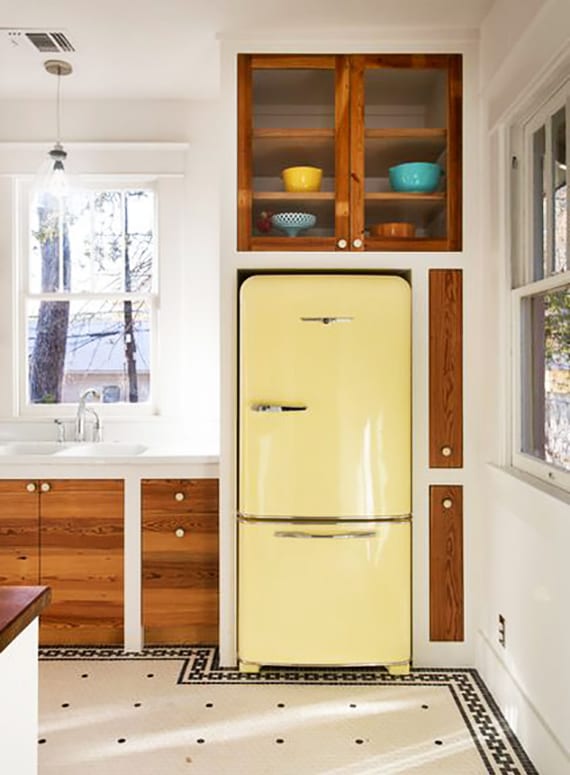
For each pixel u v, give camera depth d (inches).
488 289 103.1
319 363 102.6
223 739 86.5
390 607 103.9
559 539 74.8
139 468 111.5
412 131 106.2
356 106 105.4
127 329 135.3
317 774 79.3
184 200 131.1
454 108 105.5
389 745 85.2
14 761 43.6
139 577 112.3
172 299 131.3
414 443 106.7
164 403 132.0
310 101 106.0
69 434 130.6
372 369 103.0
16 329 131.9
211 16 98.7
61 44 107.2
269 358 102.7
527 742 83.1
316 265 106.3
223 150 105.4
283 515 103.1
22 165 130.1
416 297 106.6
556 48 74.4
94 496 111.9
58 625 112.7
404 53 105.0
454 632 107.3
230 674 104.4
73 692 98.6
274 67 105.1
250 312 102.7
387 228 106.4
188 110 130.7
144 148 130.2
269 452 102.7
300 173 106.2
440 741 86.1
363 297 102.7
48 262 134.3
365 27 102.8
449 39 104.3
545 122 86.6
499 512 96.7
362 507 103.0
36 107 129.9
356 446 103.0
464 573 106.9
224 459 107.0
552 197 84.0
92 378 135.6
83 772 79.4
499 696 94.6
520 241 95.2
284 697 97.4
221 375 106.5
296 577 103.3
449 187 106.2
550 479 84.1
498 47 95.0
